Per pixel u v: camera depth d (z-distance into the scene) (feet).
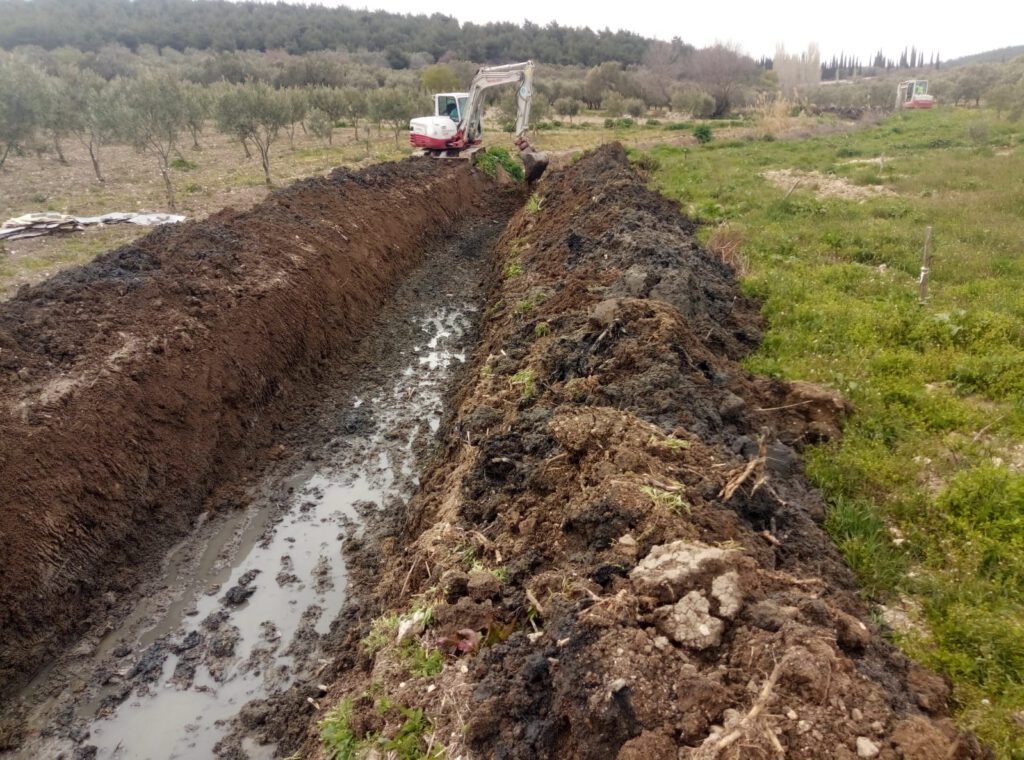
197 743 16.94
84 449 22.07
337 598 21.49
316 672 18.62
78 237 46.75
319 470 28.04
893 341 27.76
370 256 45.93
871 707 10.82
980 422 22.04
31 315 26.43
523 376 24.91
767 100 142.92
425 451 28.94
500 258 49.57
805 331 29.45
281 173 74.59
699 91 152.66
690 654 11.84
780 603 12.90
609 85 162.20
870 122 114.21
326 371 35.32
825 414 22.57
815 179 63.36
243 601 21.43
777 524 16.60
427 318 43.04
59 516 20.51
